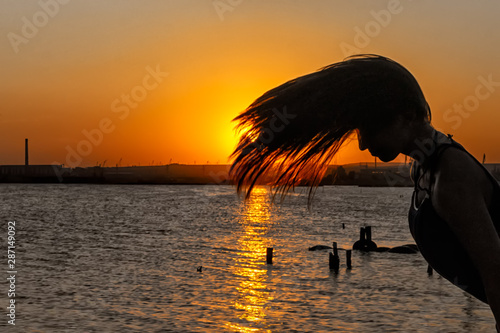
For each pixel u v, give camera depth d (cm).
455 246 224
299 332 2216
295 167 216
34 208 11806
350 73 214
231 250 4928
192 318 2427
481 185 215
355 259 4216
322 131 211
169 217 9456
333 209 12031
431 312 2550
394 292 3000
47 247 5206
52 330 2205
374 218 9338
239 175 218
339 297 2878
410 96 214
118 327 2267
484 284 210
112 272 3703
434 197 220
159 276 3534
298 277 3466
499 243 209
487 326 2316
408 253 4459
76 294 2931
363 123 213
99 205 13288
